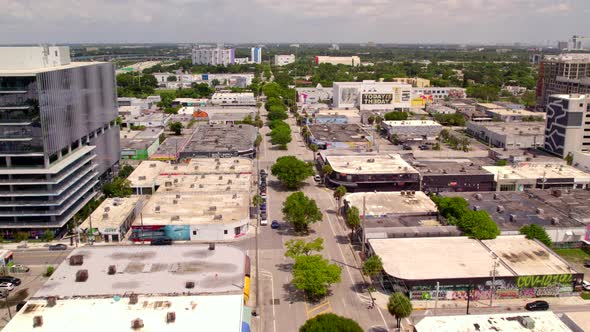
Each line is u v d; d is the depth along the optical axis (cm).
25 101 15062
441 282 12338
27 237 16162
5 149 15450
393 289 12600
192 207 17612
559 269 12875
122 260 12175
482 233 14638
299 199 16850
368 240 14762
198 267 11794
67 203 16750
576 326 9600
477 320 9894
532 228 14925
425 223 16312
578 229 15600
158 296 10412
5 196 15700
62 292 10588
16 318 9594
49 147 15825
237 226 16312
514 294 12581
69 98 17525
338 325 9381
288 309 11975
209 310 9881
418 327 9688
